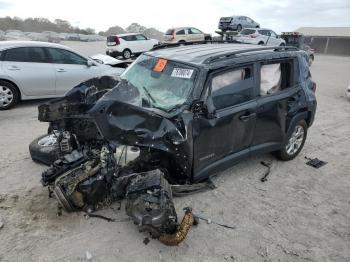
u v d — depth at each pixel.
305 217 4.19
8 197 4.18
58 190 3.68
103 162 3.84
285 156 5.64
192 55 4.49
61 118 4.74
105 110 3.72
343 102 11.01
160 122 3.63
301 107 5.41
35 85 8.09
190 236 3.68
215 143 4.23
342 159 6.06
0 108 7.79
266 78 4.88
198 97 3.97
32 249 3.36
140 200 3.40
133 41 23.17
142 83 4.50
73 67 8.59
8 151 5.46
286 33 24.84
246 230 3.86
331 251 3.63
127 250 3.42
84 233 3.62
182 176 4.07
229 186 4.78
